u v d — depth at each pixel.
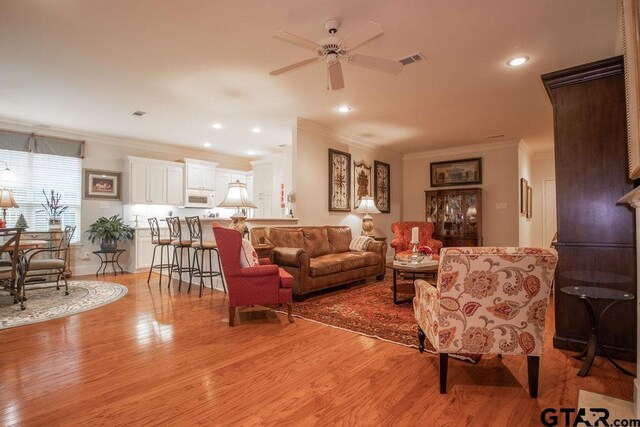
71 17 2.50
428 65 3.33
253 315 3.49
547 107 4.61
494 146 6.75
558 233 2.67
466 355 2.38
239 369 2.26
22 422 1.67
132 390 1.98
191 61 3.24
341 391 1.97
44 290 4.65
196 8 2.41
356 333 2.95
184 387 2.02
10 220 5.32
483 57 3.17
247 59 3.20
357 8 2.41
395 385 2.04
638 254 1.81
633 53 1.70
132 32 2.72
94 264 6.14
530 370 1.89
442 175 7.39
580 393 1.95
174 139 6.51
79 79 3.65
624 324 2.45
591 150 2.58
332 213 5.94
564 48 3.00
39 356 2.46
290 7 2.41
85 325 3.17
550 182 7.77
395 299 3.89
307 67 3.37
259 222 4.77
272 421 1.68
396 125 5.54
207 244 4.43
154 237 6.01
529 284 1.78
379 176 7.15
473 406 1.82
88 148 6.09
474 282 1.81
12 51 3.02
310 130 5.44
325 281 4.34
